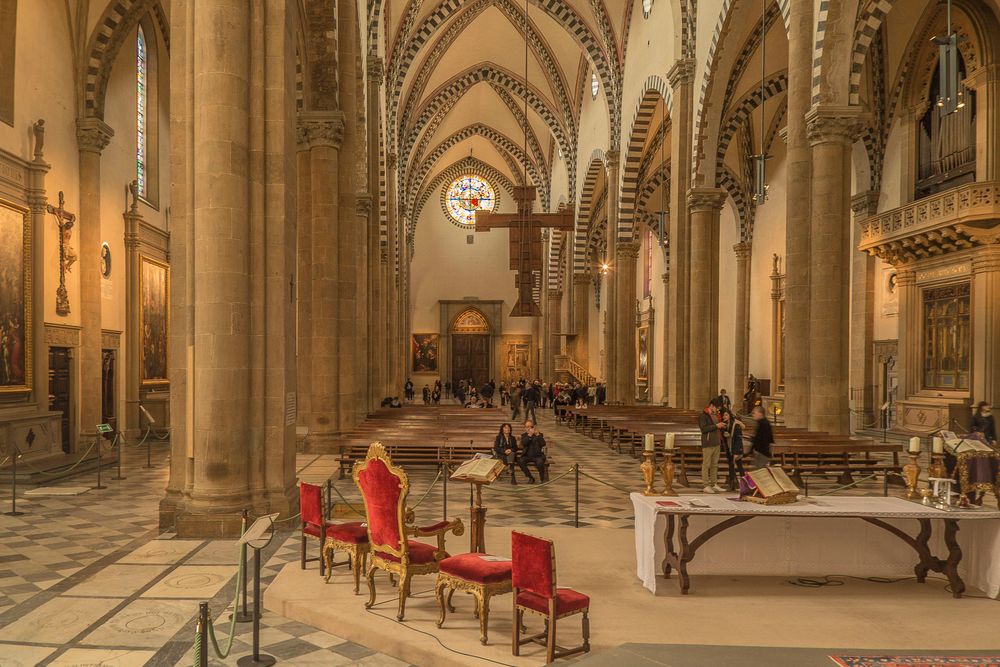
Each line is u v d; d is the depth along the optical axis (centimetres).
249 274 931
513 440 1319
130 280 1902
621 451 1795
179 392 944
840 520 708
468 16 3334
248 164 930
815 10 1370
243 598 614
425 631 562
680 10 2112
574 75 3600
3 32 1403
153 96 2078
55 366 1608
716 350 2062
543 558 498
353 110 1594
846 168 1345
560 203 4159
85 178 1678
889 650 516
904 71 2081
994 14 1758
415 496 1162
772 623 587
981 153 1795
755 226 3122
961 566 705
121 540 874
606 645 537
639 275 4566
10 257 1424
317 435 1595
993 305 1730
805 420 1391
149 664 515
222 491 899
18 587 689
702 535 670
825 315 1338
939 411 1867
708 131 2030
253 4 938
